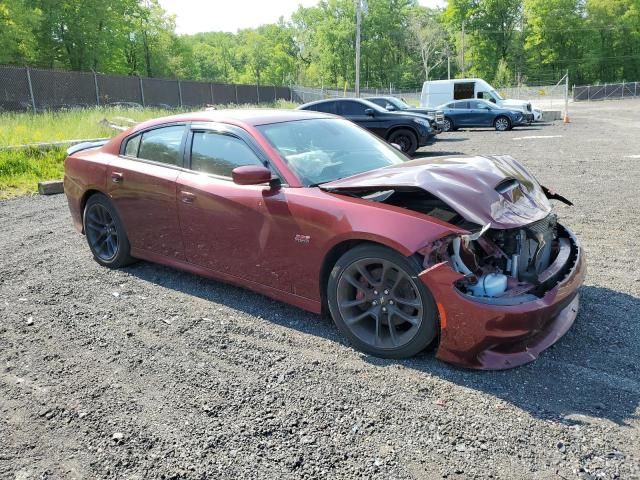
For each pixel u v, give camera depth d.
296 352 3.43
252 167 3.55
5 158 10.70
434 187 3.15
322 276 3.54
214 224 4.07
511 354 3.07
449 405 2.79
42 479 2.34
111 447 2.54
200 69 110.19
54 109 22.20
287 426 2.66
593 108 39.31
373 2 88.12
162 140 4.64
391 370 3.16
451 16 84.19
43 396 3.00
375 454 2.44
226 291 4.49
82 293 4.57
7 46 36.16
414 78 91.56
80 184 5.20
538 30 80.00
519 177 3.63
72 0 45.31
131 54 57.53
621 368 3.10
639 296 4.14
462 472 2.30
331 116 4.80
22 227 7.03
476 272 3.07
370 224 3.20
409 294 3.18
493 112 23.23
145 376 3.19
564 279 3.18
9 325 3.95
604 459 2.34
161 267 5.15
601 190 8.30
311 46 98.69
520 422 2.62
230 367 3.26
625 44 78.69
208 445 2.54
